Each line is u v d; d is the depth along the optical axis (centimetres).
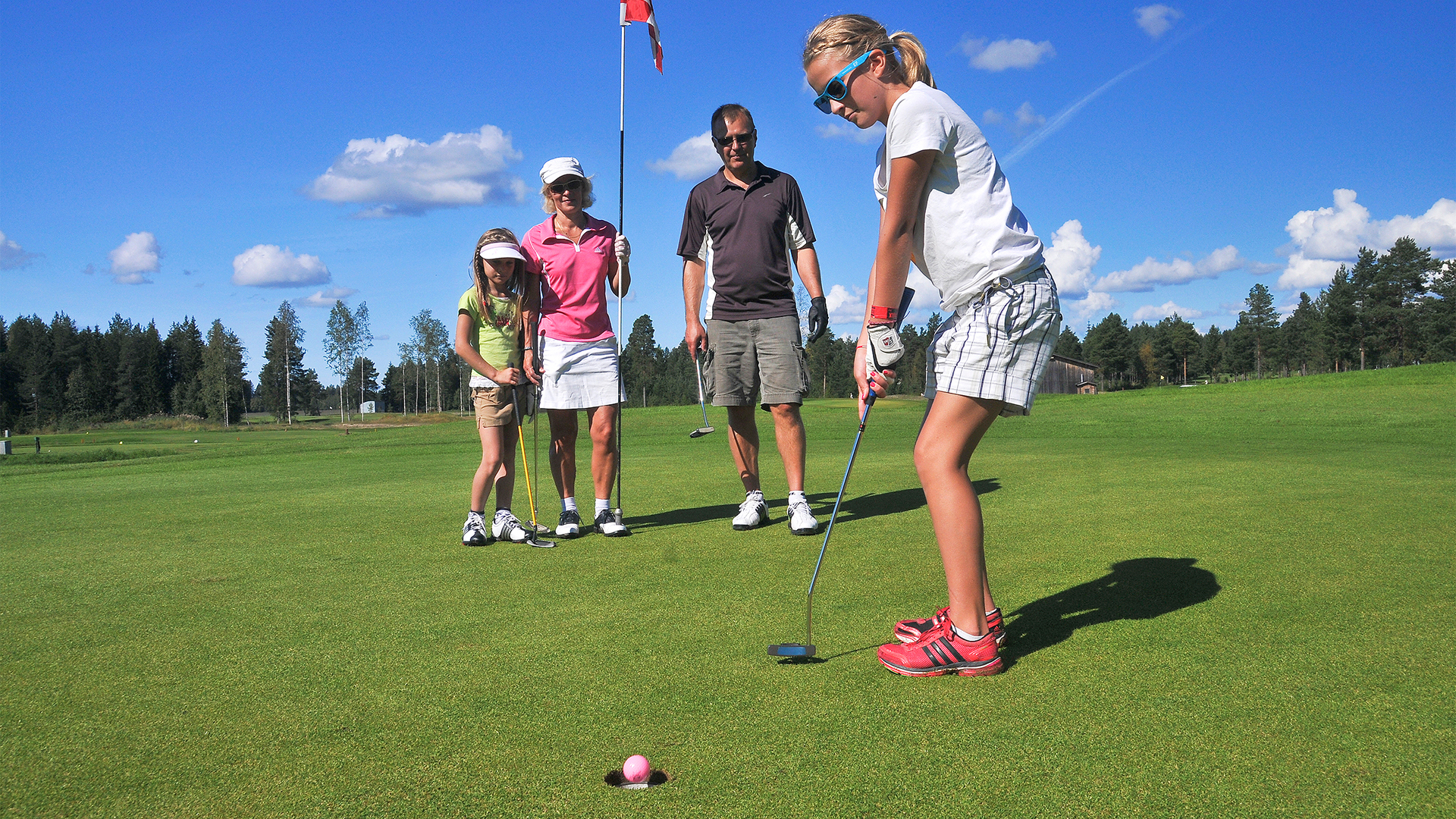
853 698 192
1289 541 334
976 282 221
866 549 354
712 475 656
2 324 9800
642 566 335
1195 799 142
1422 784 146
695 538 400
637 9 460
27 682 216
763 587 296
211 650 240
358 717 188
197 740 178
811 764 159
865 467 678
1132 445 802
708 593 290
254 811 148
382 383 11375
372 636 249
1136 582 282
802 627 248
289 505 538
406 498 561
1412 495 438
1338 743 162
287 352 8725
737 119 439
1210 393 1984
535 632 249
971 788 148
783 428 420
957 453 217
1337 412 1140
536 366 412
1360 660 204
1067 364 6894
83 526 474
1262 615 241
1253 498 438
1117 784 148
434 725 183
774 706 189
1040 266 227
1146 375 10188
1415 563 295
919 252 237
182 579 331
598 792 151
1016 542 350
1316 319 9538
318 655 232
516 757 166
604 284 429
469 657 228
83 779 162
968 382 217
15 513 536
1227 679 195
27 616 280
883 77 232
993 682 200
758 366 434
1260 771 151
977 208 223
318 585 316
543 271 418
